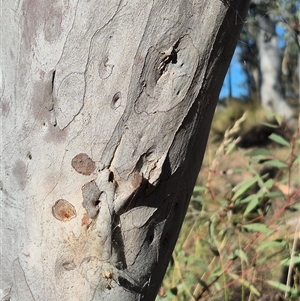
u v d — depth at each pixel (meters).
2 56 0.91
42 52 0.86
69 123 0.85
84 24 0.84
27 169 0.88
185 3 0.84
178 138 0.87
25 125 0.88
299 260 1.74
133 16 0.83
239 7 0.91
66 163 0.85
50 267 0.87
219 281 2.00
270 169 2.51
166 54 0.84
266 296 1.99
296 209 1.89
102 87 0.84
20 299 0.90
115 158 0.84
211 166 2.20
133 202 0.85
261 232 1.91
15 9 0.89
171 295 1.72
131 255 0.87
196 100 0.88
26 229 0.88
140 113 0.84
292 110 4.97
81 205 0.84
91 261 0.85
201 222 2.16
